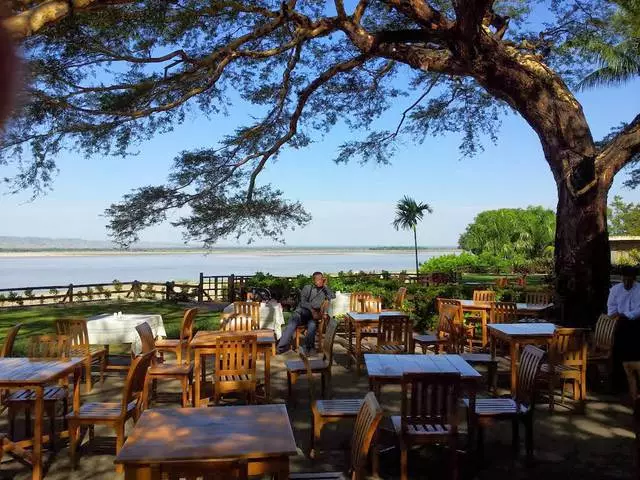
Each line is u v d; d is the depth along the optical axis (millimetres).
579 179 9227
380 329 8461
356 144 14500
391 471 5172
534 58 9836
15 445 5086
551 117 9492
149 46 9453
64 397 6117
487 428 6379
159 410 4172
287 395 7762
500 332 7941
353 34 10133
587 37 11398
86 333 8125
